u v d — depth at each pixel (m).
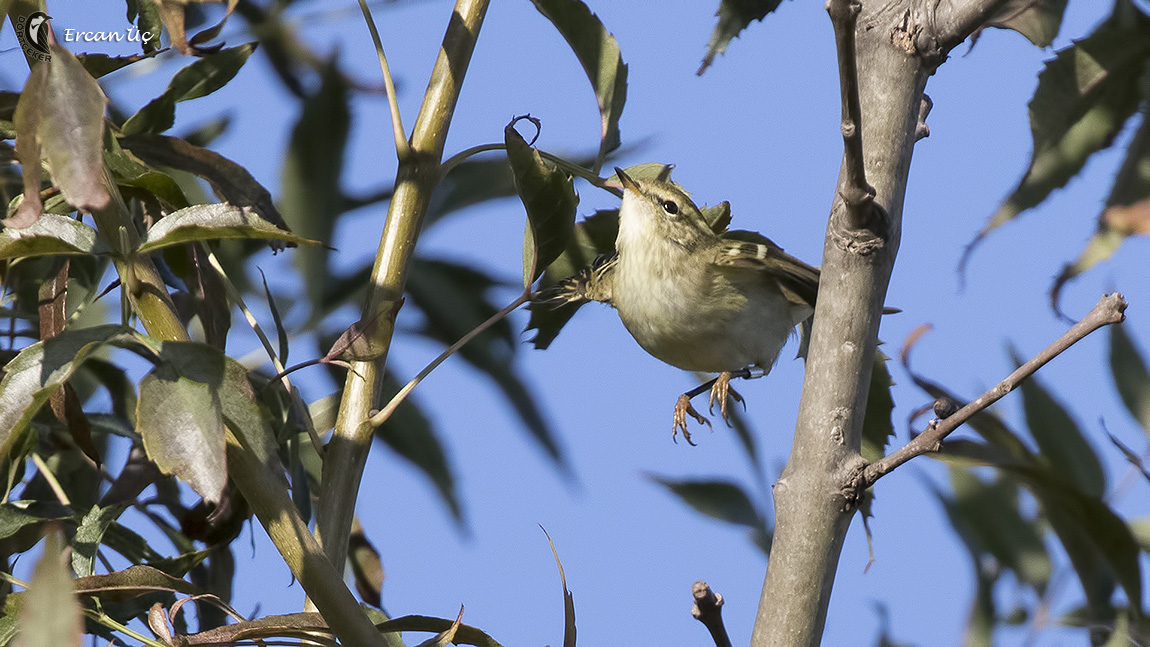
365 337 5.25
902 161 5.12
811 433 5.08
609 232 7.61
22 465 7.01
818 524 5.02
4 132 6.23
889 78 5.14
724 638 4.87
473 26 6.67
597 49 7.26
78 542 6.07
